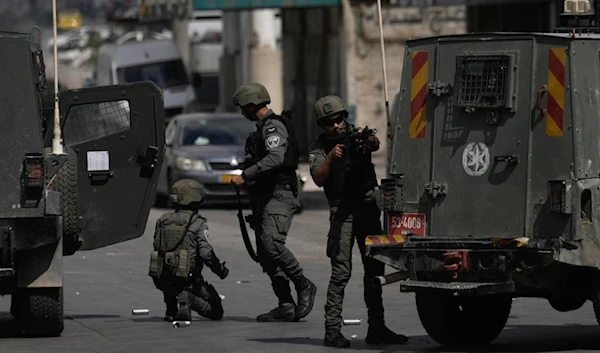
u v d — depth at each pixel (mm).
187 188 41031
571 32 35719
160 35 193125
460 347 36875
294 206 41781
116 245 67000
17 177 36719
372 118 138750
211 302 42031
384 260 35344
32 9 172125
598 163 34062
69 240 40438
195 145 90250
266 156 41125
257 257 42312
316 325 41375
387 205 35938
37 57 38000
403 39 138250
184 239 40969
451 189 35188
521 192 34125
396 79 138500
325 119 36625
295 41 147000
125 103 42875
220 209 89000
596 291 34750
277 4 112188
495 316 37438
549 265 34219
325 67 141000
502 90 34250
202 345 37219
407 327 40812
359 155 36344
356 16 137875
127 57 156000
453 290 33562
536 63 33938
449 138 35219
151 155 42750
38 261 38344
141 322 42250
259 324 41656
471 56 34688
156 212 87000
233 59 175000
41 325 38781
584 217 33750
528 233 34031
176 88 156500
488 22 105875
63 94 42531
